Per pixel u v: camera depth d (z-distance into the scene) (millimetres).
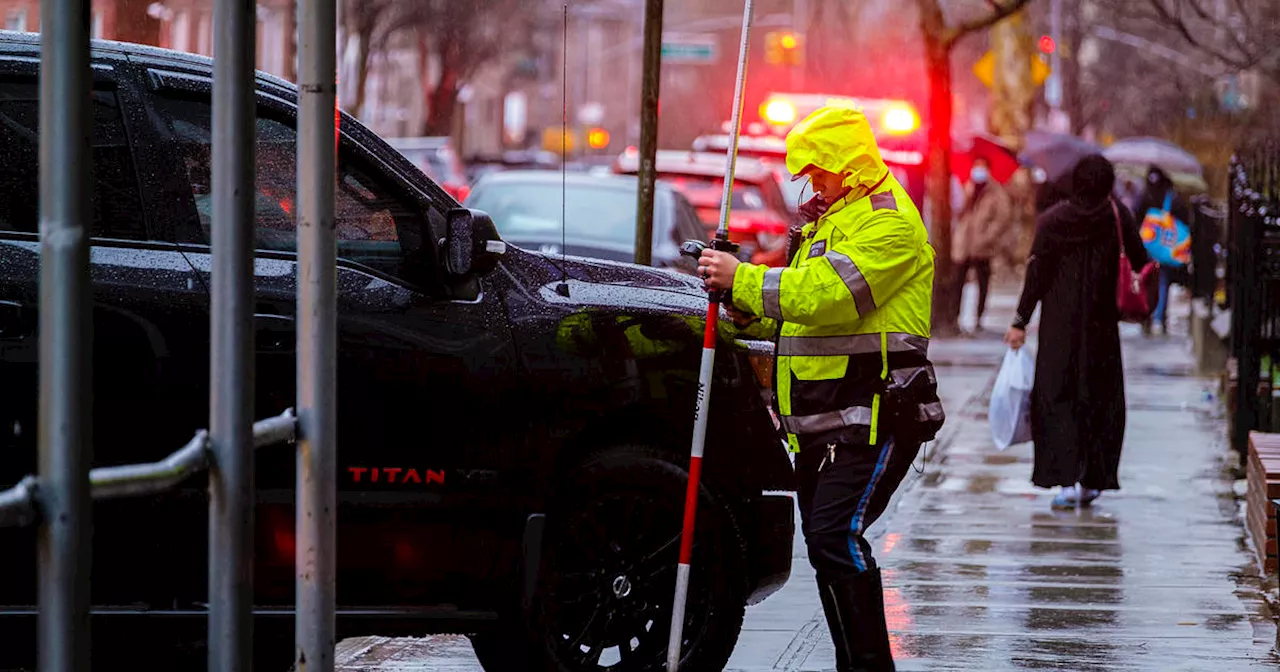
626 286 16031
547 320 15172
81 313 8328
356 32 110062
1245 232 30016
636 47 175625
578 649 15492
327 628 10586
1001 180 70750
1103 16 116438
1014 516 26203
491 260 14844
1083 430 26156
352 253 14805
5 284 13539
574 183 38281
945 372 46938
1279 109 88188
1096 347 26141
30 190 13852
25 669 13820
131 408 13891
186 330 14016
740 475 15930
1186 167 92438
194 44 62844
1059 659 17734
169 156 14289
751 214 45312
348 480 14508
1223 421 37406
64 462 8336
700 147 60656
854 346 14453
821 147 14336
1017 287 91750
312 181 10391
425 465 14695
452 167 87250
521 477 14961
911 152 72000
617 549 15430
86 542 8430
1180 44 112750
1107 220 26156
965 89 152500
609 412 15234
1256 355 29922
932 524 25406
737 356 15992
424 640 18688
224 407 9758
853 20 147500
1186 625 19375
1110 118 151375
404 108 165250
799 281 14164
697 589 15719
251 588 9906
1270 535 22266
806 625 19281
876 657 14492
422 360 14688
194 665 15648
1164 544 24188
